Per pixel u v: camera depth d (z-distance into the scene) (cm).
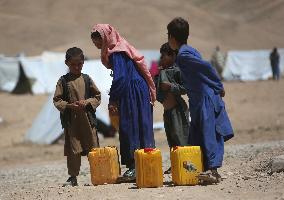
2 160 4766
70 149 2250
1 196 2239
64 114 2248
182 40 2008
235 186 1905
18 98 8688
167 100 2362
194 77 1947
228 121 1962
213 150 1923
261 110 7200
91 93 2288
